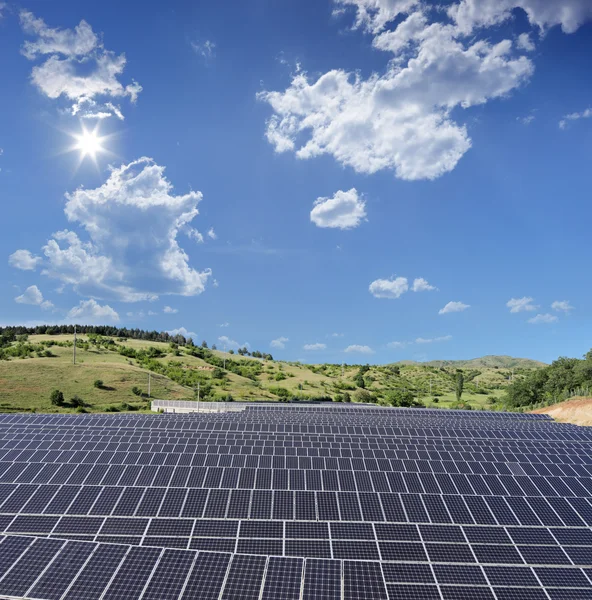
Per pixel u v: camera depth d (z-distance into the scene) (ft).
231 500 120.16
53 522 113.70
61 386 466.70
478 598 79.61
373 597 69.82
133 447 152.66
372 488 128.57
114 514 115.96
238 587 69.51
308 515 115.65
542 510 118.73
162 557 72.59
